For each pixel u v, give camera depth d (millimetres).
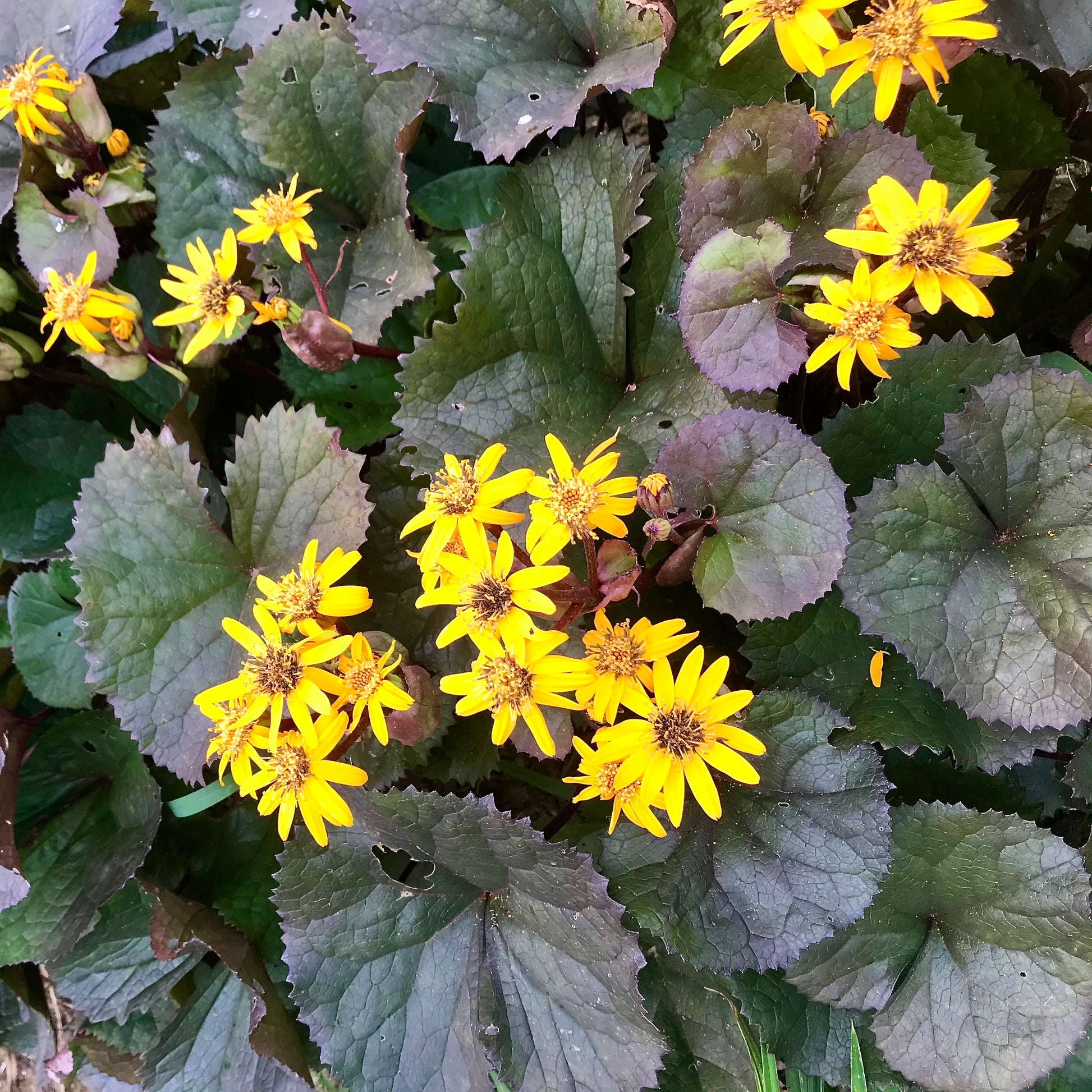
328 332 626
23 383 788
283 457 637
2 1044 857
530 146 747
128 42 771
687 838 607
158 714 637
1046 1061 599
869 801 587
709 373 587
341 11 678
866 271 517
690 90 672
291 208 624
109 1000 723
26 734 753
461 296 722
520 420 644
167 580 647
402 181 680
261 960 703
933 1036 620
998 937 613
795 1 528
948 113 661
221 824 735
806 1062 636
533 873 612
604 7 641
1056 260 747
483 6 655
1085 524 566
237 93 721
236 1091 705
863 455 613
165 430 652
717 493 577
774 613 563
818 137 591
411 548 675
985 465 576
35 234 729
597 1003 627
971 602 571
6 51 765
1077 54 594
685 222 605
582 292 667
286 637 600
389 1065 641
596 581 563
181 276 627
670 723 521
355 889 646
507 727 521
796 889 591
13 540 742
